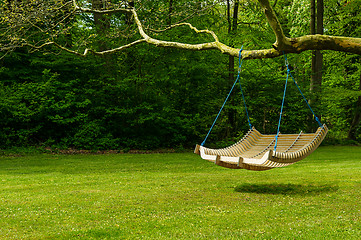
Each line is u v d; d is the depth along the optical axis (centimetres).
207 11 1453
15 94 1698
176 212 655
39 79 1836
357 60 2780
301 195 806
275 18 603
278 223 582
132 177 1066
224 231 539
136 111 1922
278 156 726
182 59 1970
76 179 1025
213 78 2088
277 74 2480
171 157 1642
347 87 2873
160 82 1900
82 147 1834
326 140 2442
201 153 872
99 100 1908
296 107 2295
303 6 2541
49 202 728
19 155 1580
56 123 1847
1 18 1287
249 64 2419
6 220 601
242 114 2281
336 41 642
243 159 773
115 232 534
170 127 1970
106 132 1927
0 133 1683
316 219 603
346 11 2420
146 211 662
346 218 605
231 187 908
